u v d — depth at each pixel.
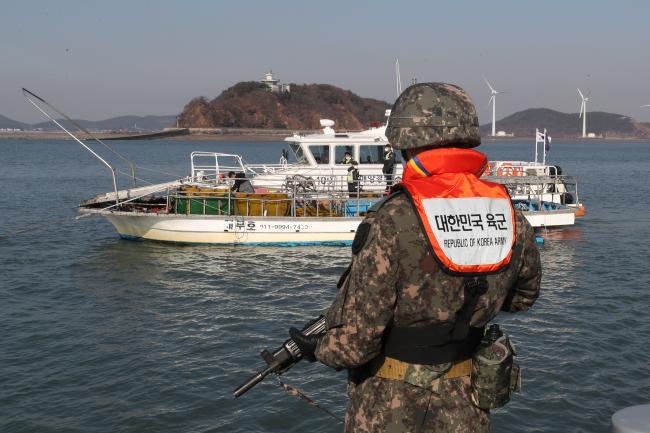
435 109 2.38
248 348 11.05
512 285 2.41
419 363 2.26
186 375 9.73
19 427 8.06
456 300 2.22
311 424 8.12
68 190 42.53
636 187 50.38
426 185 2.30
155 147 158.88
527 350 10.80
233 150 137.12
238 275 16.72
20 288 15.40
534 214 22.58
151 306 13.83
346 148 22.67
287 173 21.86
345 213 20.50
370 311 2.18
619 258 19.59
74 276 16.67
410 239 2.19
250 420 8.23
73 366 10.11
